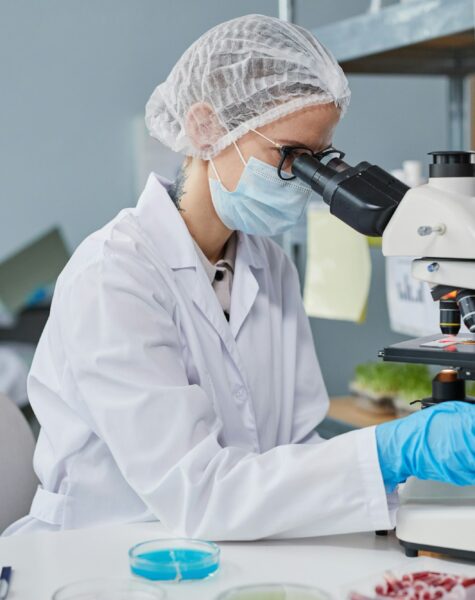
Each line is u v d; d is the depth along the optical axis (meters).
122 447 1.32
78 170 3.33
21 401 3.25
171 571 1.12
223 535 1.25
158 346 1.39
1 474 1.69
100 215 3.37
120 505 1.48
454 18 1.93
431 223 1.20
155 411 1.32
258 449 1.59
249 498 1.24
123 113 3.37
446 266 1.21
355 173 1.32
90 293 1.38
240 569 1.16
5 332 3.25
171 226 1.57
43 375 1.56
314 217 2.54
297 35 1.50
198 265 1.56
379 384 2.55
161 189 1.62
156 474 1.30
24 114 3.24
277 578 1.13
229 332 1.57
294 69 1.47
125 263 1.43
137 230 1.55
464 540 1.16
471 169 1.22
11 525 1.60
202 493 1.27
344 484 1.22
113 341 1.35
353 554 1.21
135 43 3.35
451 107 2.82
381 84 3.68
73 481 1.49
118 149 3.37
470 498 1.25
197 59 1.52
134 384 1.33
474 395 2.24
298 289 1.80
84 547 1.25
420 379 2.53
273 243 1.80
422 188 1.23
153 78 3.39
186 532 1.28
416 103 3.75
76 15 3.27
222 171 1.53
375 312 3.68
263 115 1.48
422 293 2.28
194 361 1.51
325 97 1.48
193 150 1.56
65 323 1.40
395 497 1.28
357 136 3.67
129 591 1.05
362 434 1.24
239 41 1.50
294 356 1.74
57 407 1.54
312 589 1.04
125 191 3.40
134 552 1.15
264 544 1.26
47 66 3.25
